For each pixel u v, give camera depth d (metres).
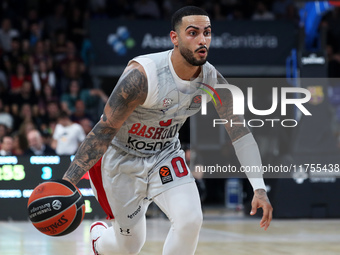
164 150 5.21
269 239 9.43
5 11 18.75
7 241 9.10
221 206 17.00
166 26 15.48
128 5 19.58
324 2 13.14
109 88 17.45
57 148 13.95
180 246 4.87
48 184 4.44
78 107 15.74
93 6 19.30
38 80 17.11
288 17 18.12
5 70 17.23
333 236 9.84
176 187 4.98
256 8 18.89
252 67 15.28
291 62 13.47
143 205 5.33
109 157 5.22
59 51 17.86
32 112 15.87
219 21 15.20
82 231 10.41
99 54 15.34
